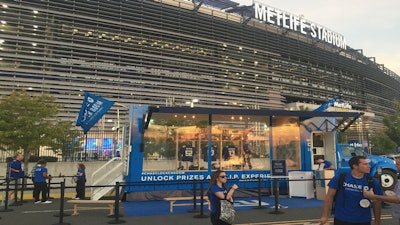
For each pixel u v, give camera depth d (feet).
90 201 31.71
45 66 132.77
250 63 203.51
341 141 133.59
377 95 306.55
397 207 16.20
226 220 17.42
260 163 48.91
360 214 13.66
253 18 225.15
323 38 265.95
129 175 42.42
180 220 29.86
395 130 140.97
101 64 146.20
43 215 32.60
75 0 146.20
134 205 38.73
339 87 261.24
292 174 45.06
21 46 129.39
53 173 60.64
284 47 224.12
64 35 140.15
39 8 135.64
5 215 32.71
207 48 185.47
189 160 46.06
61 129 66.69
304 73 234.38
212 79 182.19
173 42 172.65
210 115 47.32
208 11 199.21
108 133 80.12
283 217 30.96
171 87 165.58
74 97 136.46
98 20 149.89
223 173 18.40
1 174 58.70
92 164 63.16
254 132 49.49
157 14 170.30
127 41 157.48
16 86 125.18
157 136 45.19
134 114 43.55
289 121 50.03
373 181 13.96
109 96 145.89
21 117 60.70
